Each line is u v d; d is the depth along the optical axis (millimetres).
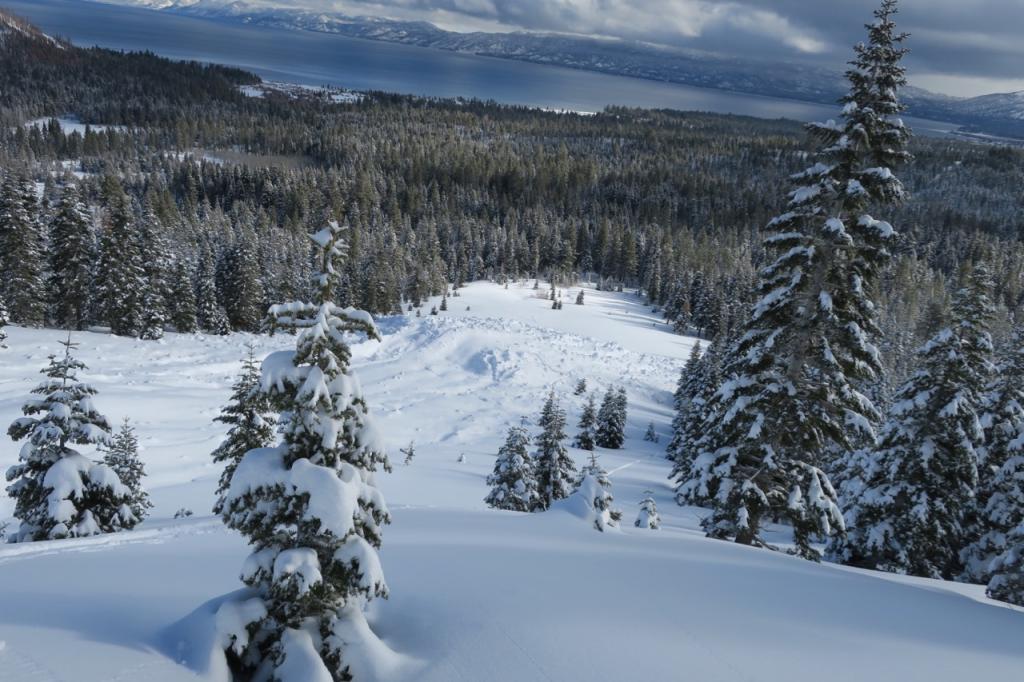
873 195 13984
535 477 27719
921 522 17922
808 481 15234
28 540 14789
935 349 18484
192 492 27469
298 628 6559
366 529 6820
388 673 6289
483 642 6828
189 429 35344
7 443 27281
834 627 8148
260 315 66125
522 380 63375
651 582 9500
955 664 7191
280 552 6336
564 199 192125
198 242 93438
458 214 165625
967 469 18156
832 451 26609
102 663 5672
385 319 78375
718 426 16062
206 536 13812
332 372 6605
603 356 76812
